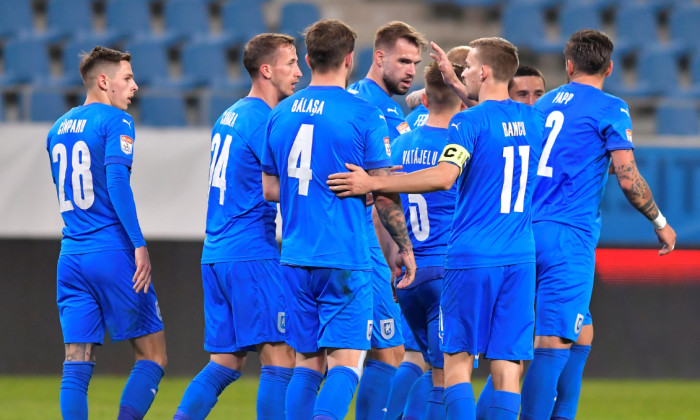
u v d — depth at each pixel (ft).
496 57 50.98
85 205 56.54
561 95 56.70
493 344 49.93
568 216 54.95
